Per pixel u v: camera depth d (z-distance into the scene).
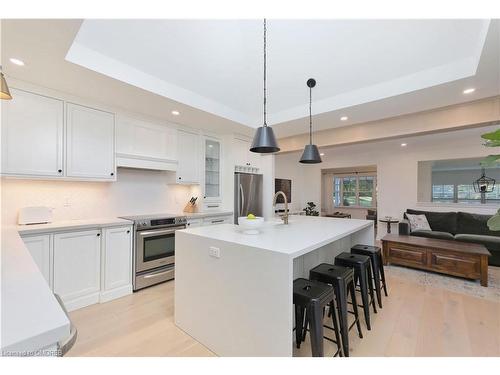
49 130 2.47
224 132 4.30
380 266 2.88
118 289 2.77
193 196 4.12
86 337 2.02
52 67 2.06
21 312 0.63
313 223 2.79
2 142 2.20
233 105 3.41
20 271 0.94
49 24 1.54
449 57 2.21
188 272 2.08
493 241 4.16
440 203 5.58
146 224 3.01
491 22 1.54
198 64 2.38
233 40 2.05
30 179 2.47
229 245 1.75
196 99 3.04
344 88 2.86
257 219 2.09
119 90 2.52
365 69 2.45
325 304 1.57
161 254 3.18
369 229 3.18
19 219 2.44
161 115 3.32
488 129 4.52
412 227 5.14
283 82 2.74
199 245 1.99
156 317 2.35
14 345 0.51
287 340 1.42
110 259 2.71
